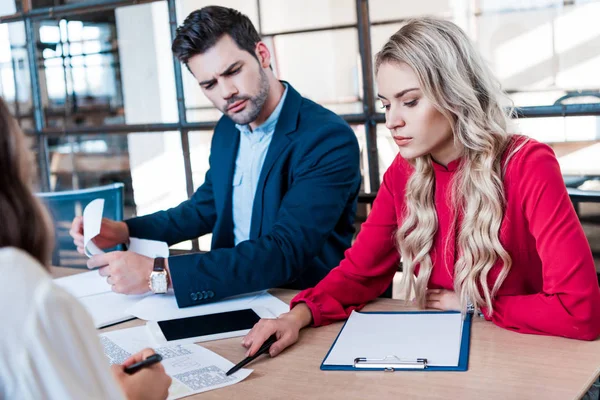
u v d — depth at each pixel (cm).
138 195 455
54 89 399
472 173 139
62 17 393
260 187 196
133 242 189
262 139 204
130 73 433
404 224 151
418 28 133
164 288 162
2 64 388
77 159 422
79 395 57
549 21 493
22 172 68
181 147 340
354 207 205
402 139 137
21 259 60
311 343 133
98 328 148
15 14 379
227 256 165
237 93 191
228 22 189
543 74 500
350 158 191
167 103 429
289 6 569
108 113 429
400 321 139
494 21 524
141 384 82
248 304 158
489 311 135
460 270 142
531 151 137
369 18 288
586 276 126
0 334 56
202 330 141
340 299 151
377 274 156
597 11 466
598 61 477
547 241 131
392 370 116
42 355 56
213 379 117
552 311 126
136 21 427
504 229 140
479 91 138
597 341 124
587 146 283
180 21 334
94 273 189
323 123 193
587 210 247
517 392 105
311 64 615
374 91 291
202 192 230
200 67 191
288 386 113
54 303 57
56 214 238
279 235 176
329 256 198
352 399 107
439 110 134
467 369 114
